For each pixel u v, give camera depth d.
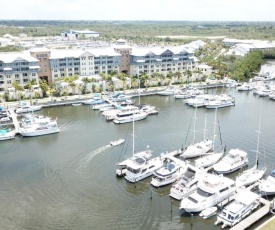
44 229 53.47
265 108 126.94
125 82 151.50
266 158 78.56
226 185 60.66
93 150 83.94
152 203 61.00
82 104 127.75
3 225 54.34
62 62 154.38
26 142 90.00
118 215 57.28
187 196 61.09
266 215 55.00
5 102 125.25
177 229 53.69
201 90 150.00
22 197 62.38
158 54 172.12
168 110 123.12
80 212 57.97
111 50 171.62
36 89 136.75
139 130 100.00
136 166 68.81
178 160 74.19
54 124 97.12
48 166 74.88
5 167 74.38
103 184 67.31
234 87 162.88
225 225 53.59
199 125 104.69
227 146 86.19
